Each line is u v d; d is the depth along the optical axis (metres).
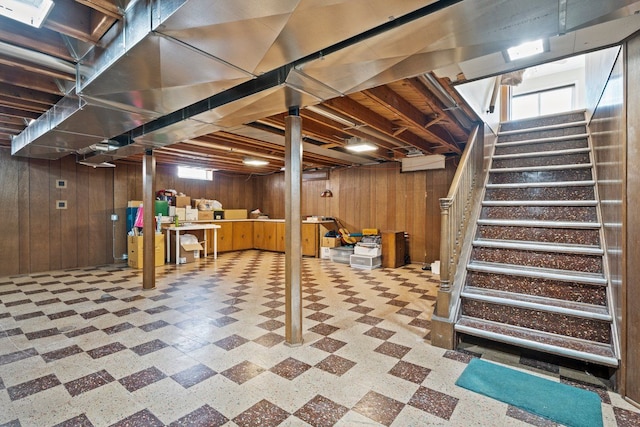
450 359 2.45
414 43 1.59
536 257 2.78
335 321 3.29
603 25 1.74
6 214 5.45
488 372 2.24
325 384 2.12
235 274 5.63
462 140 5.42
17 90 2.74
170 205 7.30
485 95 3.96
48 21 1.64
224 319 3.35
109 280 5.11
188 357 2.50
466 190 3.37
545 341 2.29
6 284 4.86
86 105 2.38
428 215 6.51
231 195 9.24
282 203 9.18
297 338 2.72
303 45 1.53
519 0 1.24
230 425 1.72
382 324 3.21
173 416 1.80
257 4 1.22
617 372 1.99
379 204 7.20
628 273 1.93
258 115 2.77
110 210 6.72
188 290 4.52
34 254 5.74
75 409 1.86
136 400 1.95
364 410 1.85
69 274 5.59
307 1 1.19
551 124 4.37
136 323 3.22
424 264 6.50
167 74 1.85
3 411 1.84
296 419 1.77
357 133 4.37
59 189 6.04
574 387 2.04
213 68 1.77
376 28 1.52
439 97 3.25
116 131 3.19
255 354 2.55
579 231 2.77
